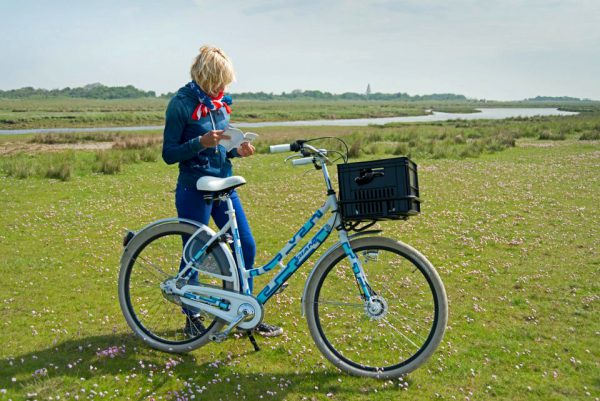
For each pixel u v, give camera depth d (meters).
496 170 15.73
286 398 3.69
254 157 19.67
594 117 59.69
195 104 4.23
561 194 11.74
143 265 4.58
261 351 4.44
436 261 7.07
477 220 9.44
